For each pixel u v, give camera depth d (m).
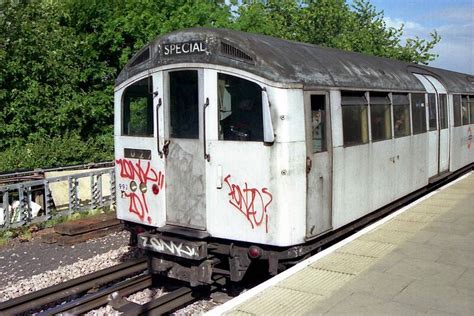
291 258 6.33
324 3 29.28
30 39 16.88
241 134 6.35
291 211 6.15
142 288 7.28
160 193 7.09
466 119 15.09
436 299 5.16
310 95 6.49
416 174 10.50
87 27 18.94
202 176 6.65
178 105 6.85
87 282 7.31
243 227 6.37
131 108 7.49
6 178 12.79
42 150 15.59
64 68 17.53
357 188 7.77
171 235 6.90
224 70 6.42
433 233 7.68
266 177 6.16
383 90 8.70
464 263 6.27
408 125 10.03
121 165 7.62
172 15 17.67
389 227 8.10
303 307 5.02
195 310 6.67
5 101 16.42
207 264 6.66
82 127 18.02
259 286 5.61
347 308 4.97
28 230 10.73
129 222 7.69
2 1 17.25
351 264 6.28
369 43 28.78
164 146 6.96
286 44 7.20
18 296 7.07
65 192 12.55
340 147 7.18
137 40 17.70
